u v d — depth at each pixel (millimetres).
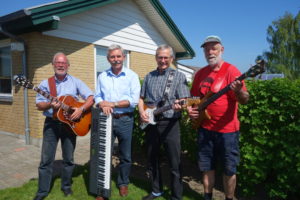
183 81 3053
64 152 3291
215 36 2758
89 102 3344
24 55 5668
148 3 8273
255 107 3271
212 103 2811
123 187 3420
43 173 3205
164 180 4023
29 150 5445
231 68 2771
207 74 2959
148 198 3346
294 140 3037
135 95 3221
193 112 2807
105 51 7523
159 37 9688
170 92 3023
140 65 8812
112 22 7562
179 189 3150
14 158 4922
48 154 3186
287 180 3146
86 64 6824
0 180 3912
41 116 5754
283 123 3143
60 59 3129
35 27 5461
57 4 5340
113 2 7043
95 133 3080
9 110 6418
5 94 6523
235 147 2855
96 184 3104
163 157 4973
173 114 3033
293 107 3029
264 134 3254
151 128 3227
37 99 3139
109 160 2992
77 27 6520
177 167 3121
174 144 3070
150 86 3164
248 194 3463
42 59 5676
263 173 3230
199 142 3029
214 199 3410
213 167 3053
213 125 2863
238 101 2605
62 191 3467
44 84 3213
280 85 3137
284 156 3080
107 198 3266
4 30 5484
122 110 3244
